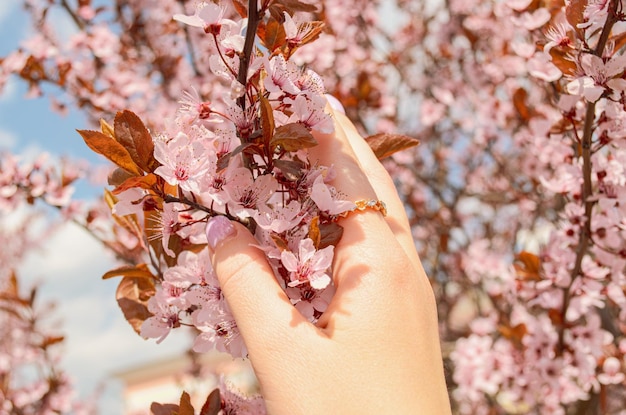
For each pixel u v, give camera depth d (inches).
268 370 16.3
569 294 32.9
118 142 18.3
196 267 19.7
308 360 16.2
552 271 32.5
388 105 63.8
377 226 17.6
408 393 15.9
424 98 77.4
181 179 17.9
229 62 18.5
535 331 41.2
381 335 16.3
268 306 16.7
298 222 17.7
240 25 18.6
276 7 18.2
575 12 20.9
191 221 19.0
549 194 55.0
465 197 72.5
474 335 55.2
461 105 74.6
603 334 38.7
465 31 69.2
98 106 51.0
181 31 59.4
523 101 39.1
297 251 17.8
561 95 25.0
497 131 66.9
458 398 64.9
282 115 18.7
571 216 28.8
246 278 17.0
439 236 72.0
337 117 20.5
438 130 77.3
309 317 17.5
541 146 30.9
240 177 18.0
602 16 20.6
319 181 17.9
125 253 30.6
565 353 39.3
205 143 18.4
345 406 15.8
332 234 17.4
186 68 59.5
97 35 52.1
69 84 50.4
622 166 26.7
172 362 211.5
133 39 60.3
